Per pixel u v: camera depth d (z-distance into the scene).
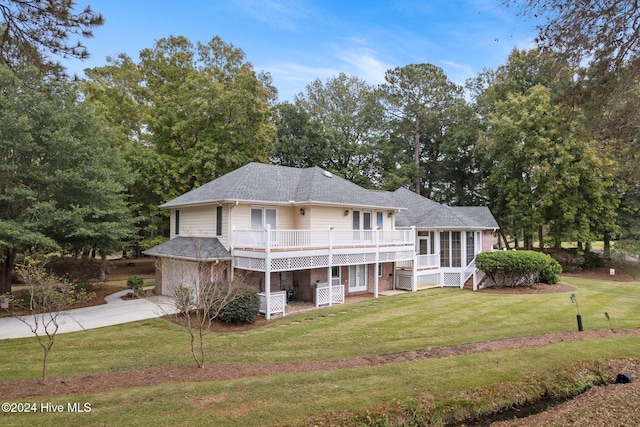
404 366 9.59
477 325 13.91
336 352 10.85
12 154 16.94
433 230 26.02
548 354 10.51
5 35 8.31
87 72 32.94
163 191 29.55
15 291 20.53
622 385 9.12
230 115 30.06
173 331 13.02
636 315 15.61
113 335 12.45
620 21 8.41
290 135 43.44
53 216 16.34
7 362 9.79
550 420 7.68
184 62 33.19
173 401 7.45
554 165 31.67
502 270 22.98
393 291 22.89
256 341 11.91
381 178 45.00
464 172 44.78
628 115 9.43
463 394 8.26
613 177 30.53
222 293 13.48
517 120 33.06
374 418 7.24
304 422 6.87
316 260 17.50
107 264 21.67
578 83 9.49
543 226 36.44
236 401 7.51
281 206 20.05
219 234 18.78
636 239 17.70
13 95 16.03
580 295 20.59
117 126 31.50
